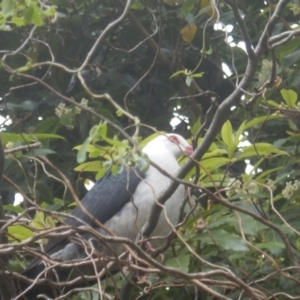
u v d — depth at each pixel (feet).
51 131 32.48
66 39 36.24
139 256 21.74
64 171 34.35
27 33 34.83
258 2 36.22
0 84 35.68
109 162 19.42
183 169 24.56
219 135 30.50
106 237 20.21
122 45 37.14
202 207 30.30
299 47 33.35
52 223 26.76
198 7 33.68
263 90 23.57
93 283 27.14
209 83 37.47
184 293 28.02
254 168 27.17
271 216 27.61
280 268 24.07
